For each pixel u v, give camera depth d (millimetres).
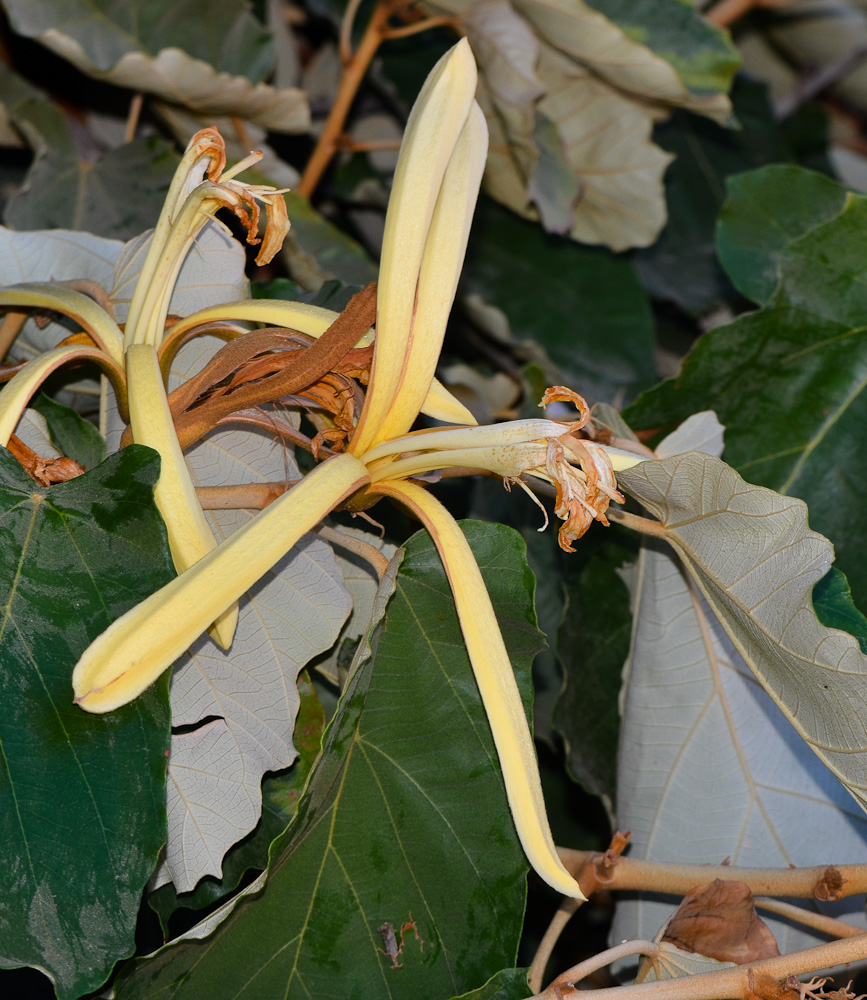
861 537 872
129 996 669
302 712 755
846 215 872
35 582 651
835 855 813
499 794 698
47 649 646
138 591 652
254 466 750
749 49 2309
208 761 719
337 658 779
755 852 819
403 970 685
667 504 726
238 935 682
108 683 606
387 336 655
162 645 611
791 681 730
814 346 878
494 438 657
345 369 677
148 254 690
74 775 639
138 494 652
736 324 869
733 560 726
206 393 691
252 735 724
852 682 699
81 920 631
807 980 767
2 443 660
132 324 689
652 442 891
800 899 812
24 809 633
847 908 812
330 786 690
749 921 739
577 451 652
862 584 868
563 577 889
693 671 824
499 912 689
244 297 768
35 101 1003
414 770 700
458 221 658
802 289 873
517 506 1018
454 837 695
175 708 713
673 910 831
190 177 689
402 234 649
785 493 879
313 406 691
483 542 706
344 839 693
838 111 2518
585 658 884
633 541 866
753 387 883
